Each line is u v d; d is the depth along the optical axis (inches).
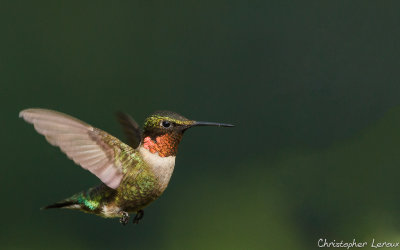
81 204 230.2
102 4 456.8
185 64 451.2
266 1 457.4
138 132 256.7
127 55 451.5
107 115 441.1
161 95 446.6
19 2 448.8
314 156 410.0
